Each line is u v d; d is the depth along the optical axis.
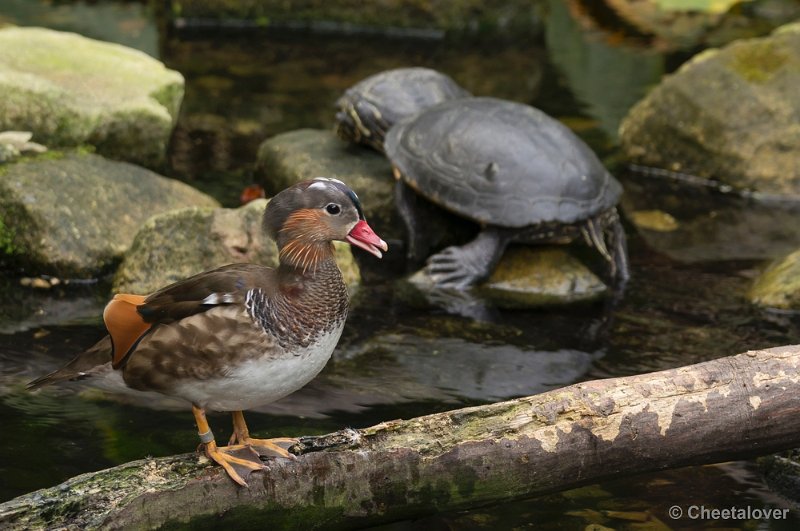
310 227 6.36
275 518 6.48
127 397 8.61
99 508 5.99
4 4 19.73
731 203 14.16
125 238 11.27
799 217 13.70
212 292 6.24
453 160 11.47
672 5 22.64
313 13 20.92
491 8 21.17
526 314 10.66
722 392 6.91
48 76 13.04
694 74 15.08
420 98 12.96
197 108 16.08
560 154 11.48
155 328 6.31
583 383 6.92
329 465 6.50
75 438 7.94
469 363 9.53
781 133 14.38
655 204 14.01
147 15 20.16
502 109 12.01
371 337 9.97
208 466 6.34
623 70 19.23
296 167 12.76
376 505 6.69
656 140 15.16
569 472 6.87
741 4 23.30
